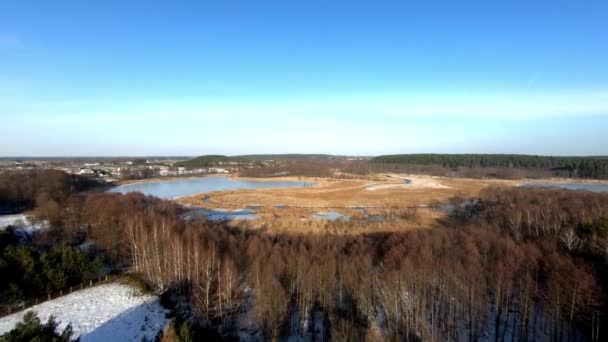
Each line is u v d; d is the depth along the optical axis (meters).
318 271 40.31
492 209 89.06
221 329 36.66
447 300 38.38
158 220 61.94
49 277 43.72
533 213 71.75
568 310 33.78
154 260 48.34
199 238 52.38
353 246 55.81
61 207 81.25
